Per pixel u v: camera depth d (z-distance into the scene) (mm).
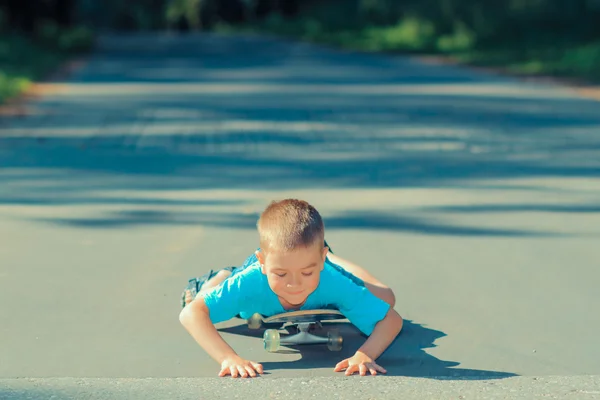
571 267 6051
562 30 39000
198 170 9977
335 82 24484
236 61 34938
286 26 71438
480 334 4773
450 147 11961
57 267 6031
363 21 57156
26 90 21859
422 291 5516
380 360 4426
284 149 11758
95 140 12727
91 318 5016
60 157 11023
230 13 96938
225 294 4445
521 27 40562
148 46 49062
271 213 4148
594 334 4770
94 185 9039
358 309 4465
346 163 10523
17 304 5254
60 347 4586
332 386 4039
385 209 7883
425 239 6824
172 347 4590
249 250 6461
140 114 16469
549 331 4816
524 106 18000
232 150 11672
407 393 3945
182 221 7402
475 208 7930
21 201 8250
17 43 33531
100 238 6832
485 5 43219
